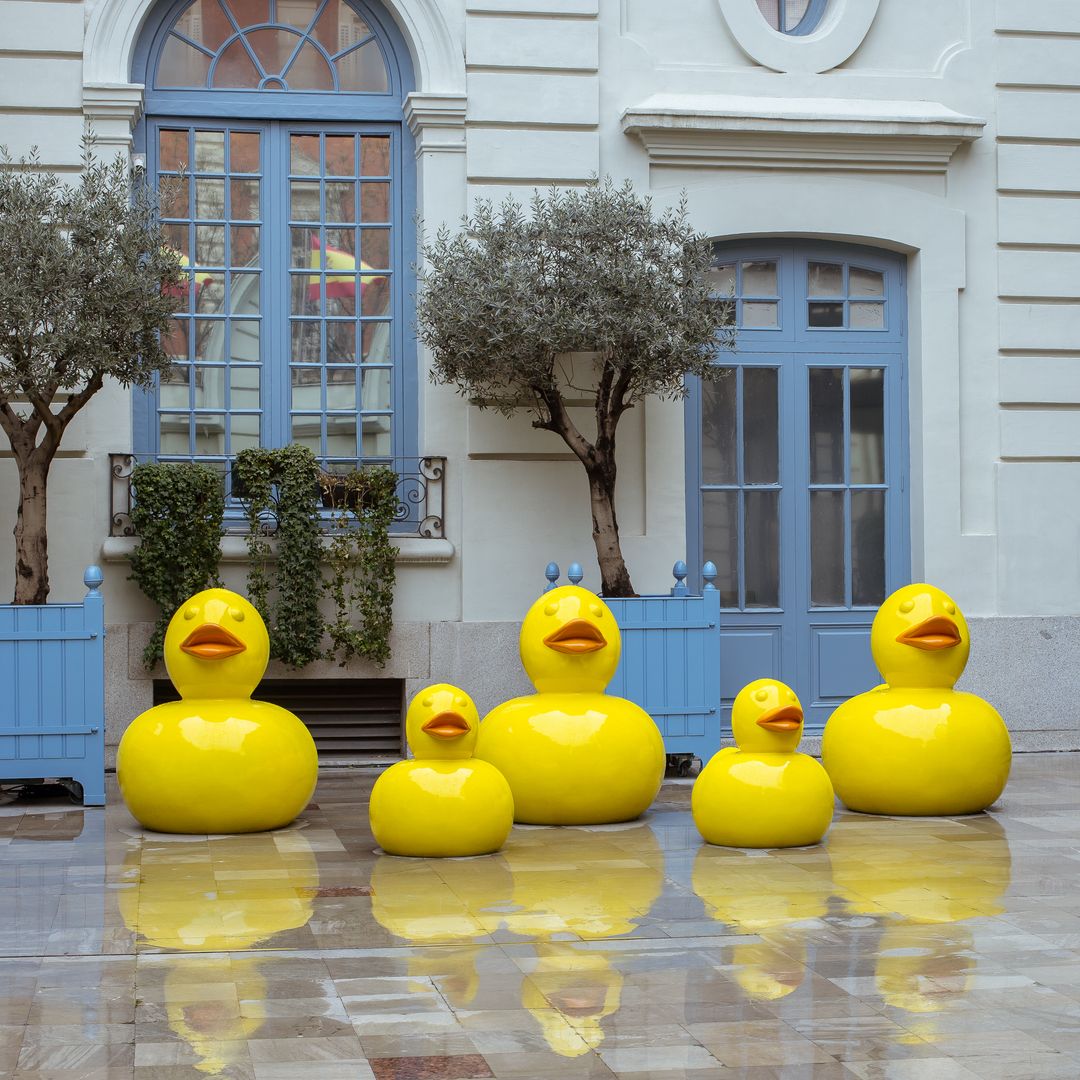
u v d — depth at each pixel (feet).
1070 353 38.58
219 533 33.65
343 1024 15.40
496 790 24.67
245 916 20.10
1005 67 38.55
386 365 36.88
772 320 38.19
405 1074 13.96
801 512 38.06
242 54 36.60
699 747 33.04
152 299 30.71
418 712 24.84
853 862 23.84
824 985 16.79
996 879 22.49
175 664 26.81
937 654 28.48
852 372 38.55
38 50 34.65
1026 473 38.22
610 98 36.94
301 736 27.30
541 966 17.58
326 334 36.78
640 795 27.68
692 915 20.15
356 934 19.10
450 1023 15.44
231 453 36.35
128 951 18.24
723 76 37.52
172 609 33.42
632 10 37.40
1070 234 38.58
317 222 36.83
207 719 26.43
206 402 36.35
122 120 34.99
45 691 29.40
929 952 18.19
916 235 37.83
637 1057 14.42
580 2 36.65
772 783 24.97
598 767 27.09
